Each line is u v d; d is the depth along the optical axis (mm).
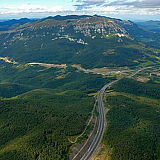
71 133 173000
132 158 141875
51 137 164375
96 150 158375
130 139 165750
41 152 146375
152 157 147375
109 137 173750
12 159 141125
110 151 151750
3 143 163250
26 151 147000
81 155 150875
